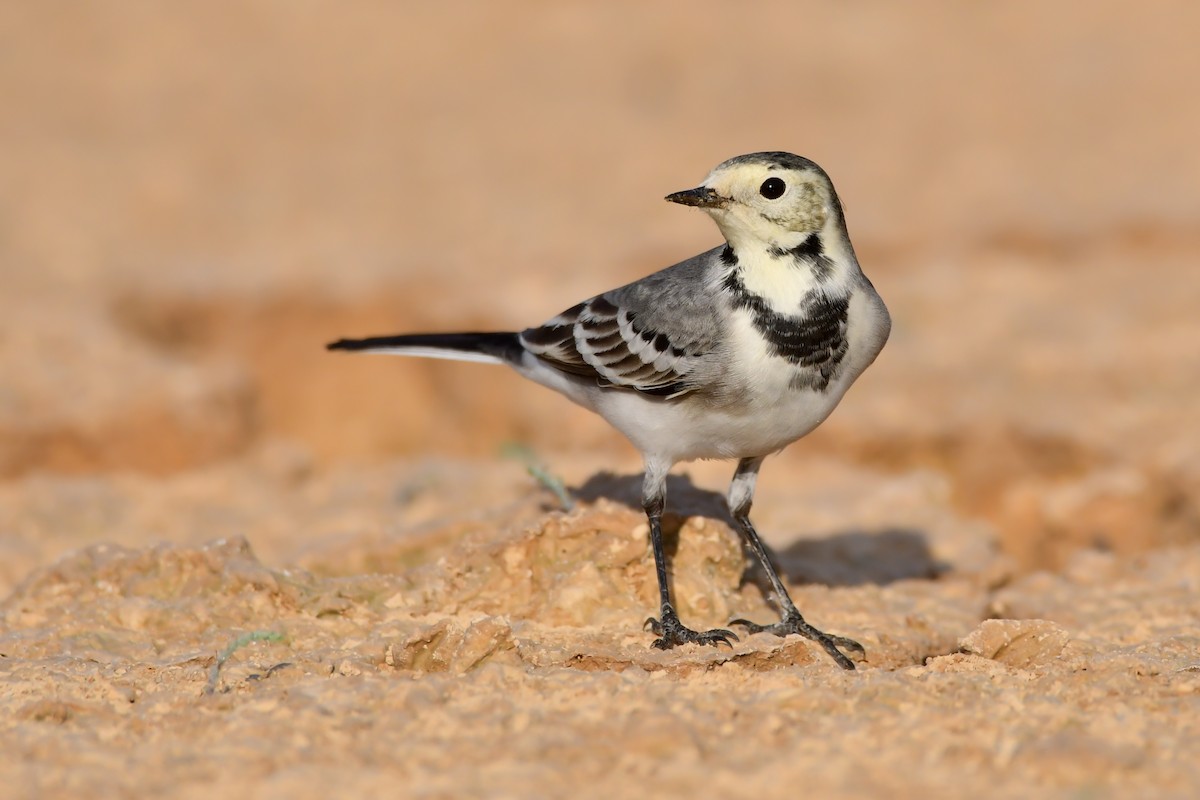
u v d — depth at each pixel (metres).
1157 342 18.64
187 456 16.41
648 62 35.97
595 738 6.31
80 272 23.09
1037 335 19.27
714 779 5.92
